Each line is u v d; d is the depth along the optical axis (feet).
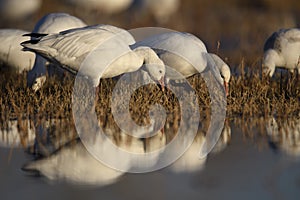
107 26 109.19
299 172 68.74
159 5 227.40
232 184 65.46
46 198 61.31
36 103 99.71
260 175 68.13
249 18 222.28
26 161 72.84
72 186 65.10
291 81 111.14
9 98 102.53
